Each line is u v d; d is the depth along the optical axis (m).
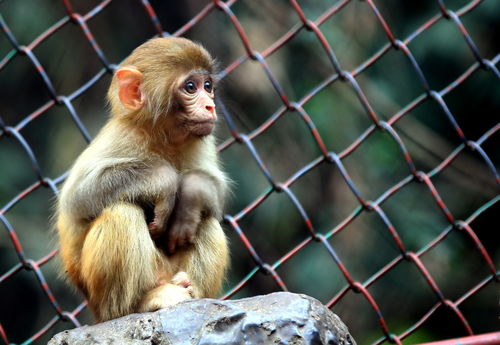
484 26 24.98
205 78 11.14
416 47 24.91
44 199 26.19
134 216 10.19
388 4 24.98
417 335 23.55
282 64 22.84
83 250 10.26
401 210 23.55
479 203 23.84
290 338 8.38
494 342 10.69
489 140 25.80
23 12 25.12
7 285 27.20
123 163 10.67
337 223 23.42
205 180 10.75
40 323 26.89
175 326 8.68
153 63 11.00
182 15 25.20
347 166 23.33
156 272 10.38
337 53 22.52
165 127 10.98
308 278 23.80
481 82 25.30
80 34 24.69
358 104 22.69
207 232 10.83
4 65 12.67
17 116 27.27
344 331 8.90
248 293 24.41
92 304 10.48
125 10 25.23
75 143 24.31
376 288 23.67
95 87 24.61
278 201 23.77
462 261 24.16
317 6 22.66
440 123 25.75
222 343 8.39
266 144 23.33
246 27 23.06
